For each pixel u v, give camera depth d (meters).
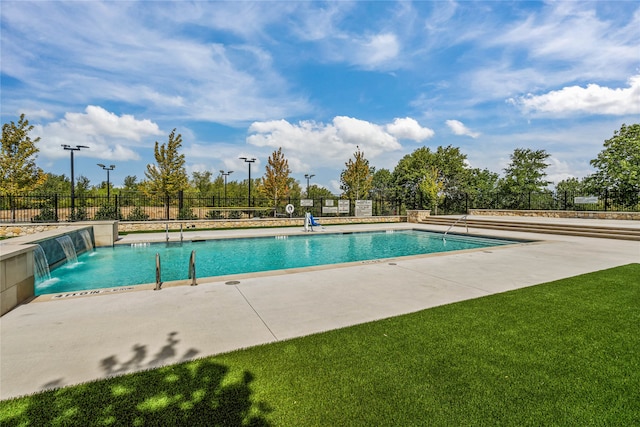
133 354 3.29
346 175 28.98
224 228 18.14
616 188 25.64
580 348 3.39
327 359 3.17
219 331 3.90
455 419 2.27
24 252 5.20
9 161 17.28
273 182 24.22
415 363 3.08
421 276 6.77
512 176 34.53
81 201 22.47
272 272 7.09
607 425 2.21
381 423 2.23
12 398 2.50
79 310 4.67
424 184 30.75
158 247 12.68
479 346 3.45
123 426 2.18
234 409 2.38
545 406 2.42
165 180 22.42
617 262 8.20
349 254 12.23
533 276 6.74
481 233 15.72
